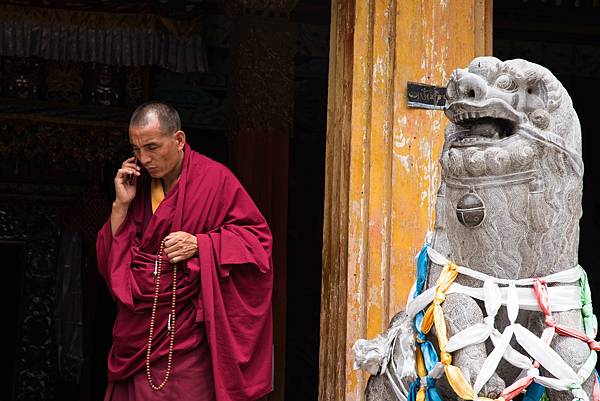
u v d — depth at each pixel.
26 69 12.88
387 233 4.97
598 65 14.36
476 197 3.23
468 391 3.14
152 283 4.42
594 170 14.30
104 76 13.05
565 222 3.28
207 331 4.38
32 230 13.41
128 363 4.44
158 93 13.70
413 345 3.46
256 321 4.52
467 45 5.14
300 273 13.99
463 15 5.17
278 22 11.46
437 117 5.06
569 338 3.26
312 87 14.10
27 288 13.34
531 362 3.22
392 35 5.12
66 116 12.81
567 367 3.19
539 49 14.25
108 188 13.39
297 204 14.12
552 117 3.25
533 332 3.35
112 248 4.51
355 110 5.08
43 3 11.61
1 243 13.32
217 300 4.42
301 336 13.88
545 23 14.14
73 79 12.98
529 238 3.25
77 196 13.36
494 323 3.33
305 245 14.07
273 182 11.23
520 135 3.21
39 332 13.30
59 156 12.87
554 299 3.28
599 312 14.03
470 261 3.32
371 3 5.16
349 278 4.94
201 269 4.41
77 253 12.97
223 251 4.44
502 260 3.27
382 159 5.03
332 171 5.27
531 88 3.26
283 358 10.80
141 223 4.58
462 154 3.23
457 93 3.26
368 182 5.01
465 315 3.26
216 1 13.61
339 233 5.09
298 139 14.14
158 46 11.83
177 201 4.52
